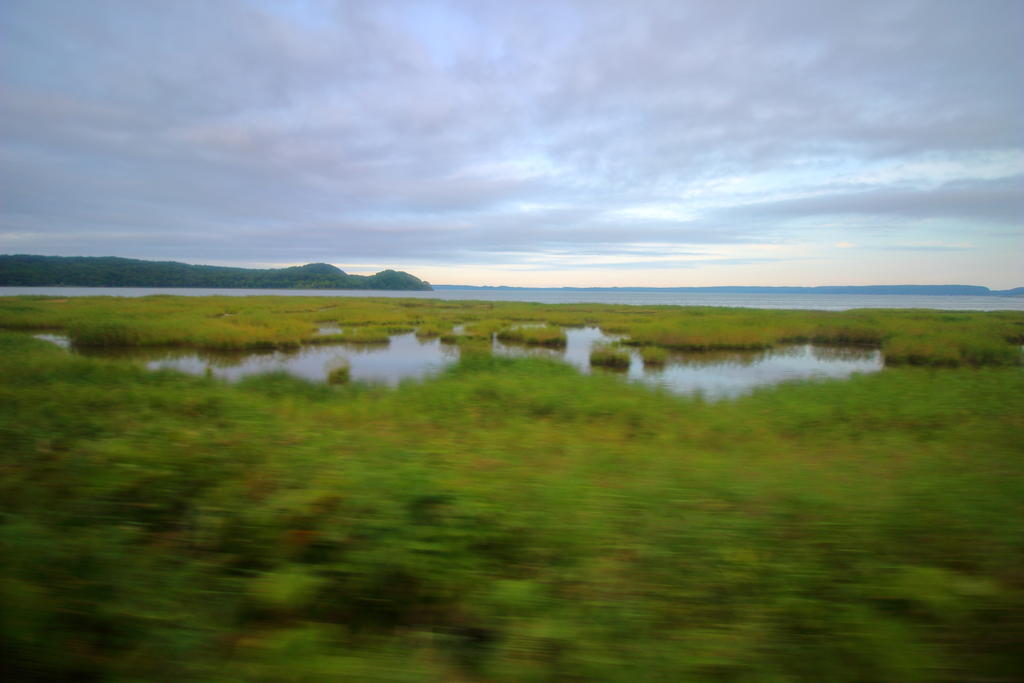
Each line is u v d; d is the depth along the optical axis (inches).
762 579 104.2
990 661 81.6
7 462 154.4
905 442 230.4
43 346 611.5
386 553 108.9
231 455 165.0
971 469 172.1
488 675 83.4
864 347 920.9
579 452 200.5
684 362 765.3
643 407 306.5
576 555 114.0
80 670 81.2
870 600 97.0
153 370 413.1
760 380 618.2
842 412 295.7
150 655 84.4
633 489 148.3
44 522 118.7
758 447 227.1
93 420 215.5
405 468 151.8
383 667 84.4
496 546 118.0
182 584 101.2
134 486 137.3
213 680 79.5
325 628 96.5
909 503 132.8
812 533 120.5
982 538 116.2
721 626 92.0
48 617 87.3
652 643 87.5
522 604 97.0
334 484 138.2
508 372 451.8
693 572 106.9
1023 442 222.2
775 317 1360.7
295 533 117.6
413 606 103.9
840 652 84.7
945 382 378.9
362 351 828.6
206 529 120.7
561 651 86.7
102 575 99.0
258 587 100.7
